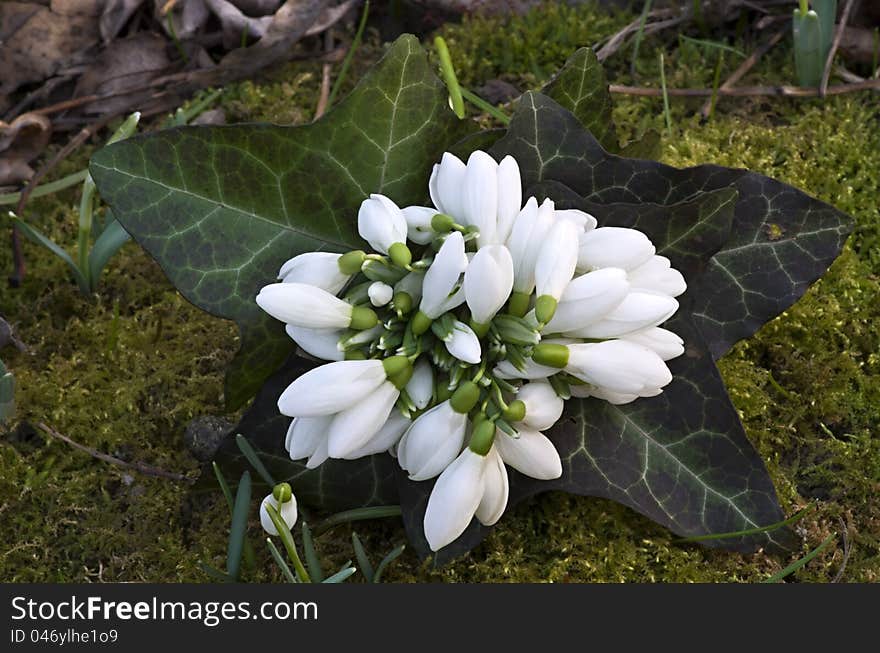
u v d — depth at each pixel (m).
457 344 0.45
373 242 0.46
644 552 0.50
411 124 0.49
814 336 0.54
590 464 0.48
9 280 0.57
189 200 0.48
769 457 0.52
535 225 0.45
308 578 0.47
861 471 0.52
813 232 0.50
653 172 0.49
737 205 0.50
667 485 0.49
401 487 0.48
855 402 0.53
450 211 0.46
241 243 0.49
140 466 0.52
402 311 0.45
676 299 0.48
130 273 0.57
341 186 0.49
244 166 0.48
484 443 0.44
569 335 0.46
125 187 0.48
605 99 0.51
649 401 0.49
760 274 0.50
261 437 0.49
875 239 0.56
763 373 0.54
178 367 0.55
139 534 0.51
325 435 0.46
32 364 0.55
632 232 0.46
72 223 0.58
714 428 0.49
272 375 0.49
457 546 0.48
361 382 0.45
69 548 0.51
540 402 0.45
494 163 0.46
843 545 0.51
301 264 0.46
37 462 0.53
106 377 0.55
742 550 0.49
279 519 0.46
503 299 0.45
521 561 0.50
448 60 0.52
